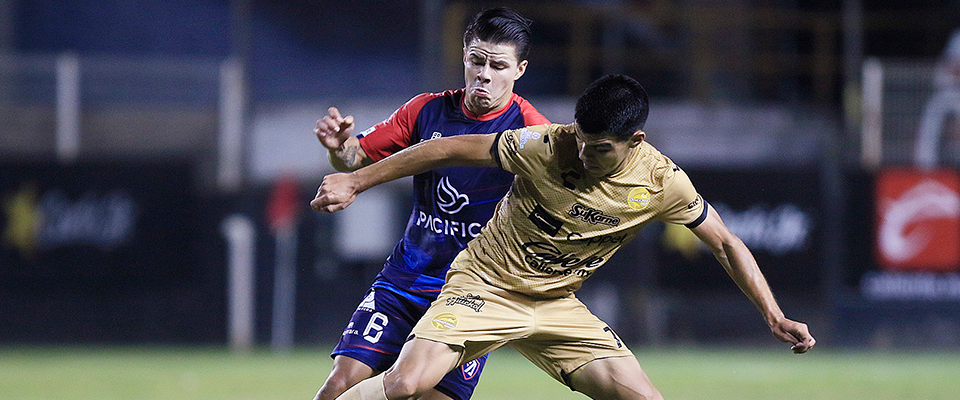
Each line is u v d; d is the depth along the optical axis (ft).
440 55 206.08
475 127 52.95
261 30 221.66
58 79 193.26
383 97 224.53
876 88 182.50
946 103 181.68
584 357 49.93
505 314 49.06
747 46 230.07
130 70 198.70
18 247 173.17
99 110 197.98
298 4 222.28
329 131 48.21
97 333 177.47
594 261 49.62
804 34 232.73
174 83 199.21
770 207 177.17
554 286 49.65
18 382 108.78
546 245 48.21
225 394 96.32
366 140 53.21
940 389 107.55
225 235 185.68
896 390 106.42
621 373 49.08
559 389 105.81
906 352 175.94
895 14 230.48
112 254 175.01
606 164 44.34
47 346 175.32
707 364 147.64
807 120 204.95
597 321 50.57
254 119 197.36
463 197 52.26
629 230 48.44
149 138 199.62
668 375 125.59
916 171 177.88
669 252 181.16
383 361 51.65
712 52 225.35
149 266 175.73
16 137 192.54
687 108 204.74
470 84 51.52
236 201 190.39
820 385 111.75
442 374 47.67
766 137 196.03
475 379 54.24
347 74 223.92
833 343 176.76
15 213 173.06
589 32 225.76
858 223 176.96
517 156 46.14
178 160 182.91
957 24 223.92
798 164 195.62
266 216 192.75
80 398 92.48
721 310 183.32
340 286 189.78
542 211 47.39
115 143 199.52
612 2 226.38
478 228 52.75
